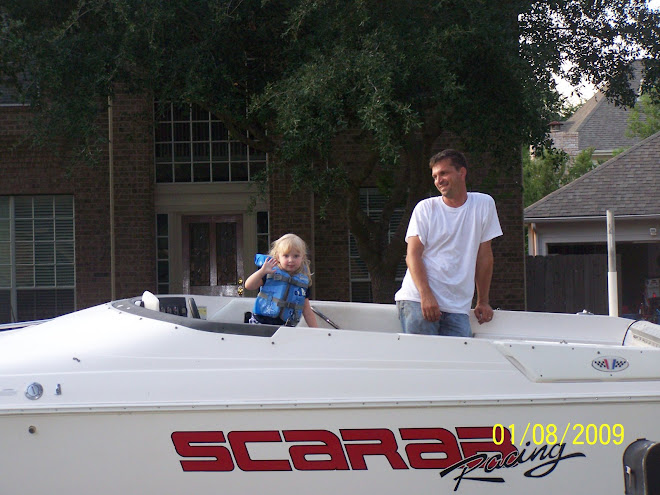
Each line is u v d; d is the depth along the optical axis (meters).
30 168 12.56
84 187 12.56
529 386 3.43
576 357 3.47
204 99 9.09
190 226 13.14
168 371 3.47
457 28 8.02
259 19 9.59
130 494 3.39
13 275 12.74
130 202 12.51
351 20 8.38
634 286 18.53
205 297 5.13
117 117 12.45
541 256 14.58
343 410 3.36
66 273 12.79
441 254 4.33
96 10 8.65
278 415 3.37
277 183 12.42
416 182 9.61
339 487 3.38
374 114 7.54
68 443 3.39
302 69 8.22
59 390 3.45
